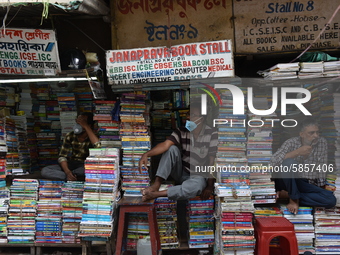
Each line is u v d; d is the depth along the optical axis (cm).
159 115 462
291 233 315
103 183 354
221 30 394
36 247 379
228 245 329
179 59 346
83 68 372
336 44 389
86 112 433
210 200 359
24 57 357
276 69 352
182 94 459
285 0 389
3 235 374
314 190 347
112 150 358
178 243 364
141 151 367
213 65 342
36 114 464
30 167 447
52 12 373
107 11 401
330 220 349
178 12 395
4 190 375
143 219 366
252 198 352
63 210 369
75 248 394
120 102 369
